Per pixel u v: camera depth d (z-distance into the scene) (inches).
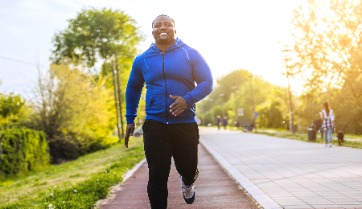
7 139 840.9
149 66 167.9
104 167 657.0
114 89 1806.1
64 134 1270.9
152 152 164.2
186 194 193.0
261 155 627.8
